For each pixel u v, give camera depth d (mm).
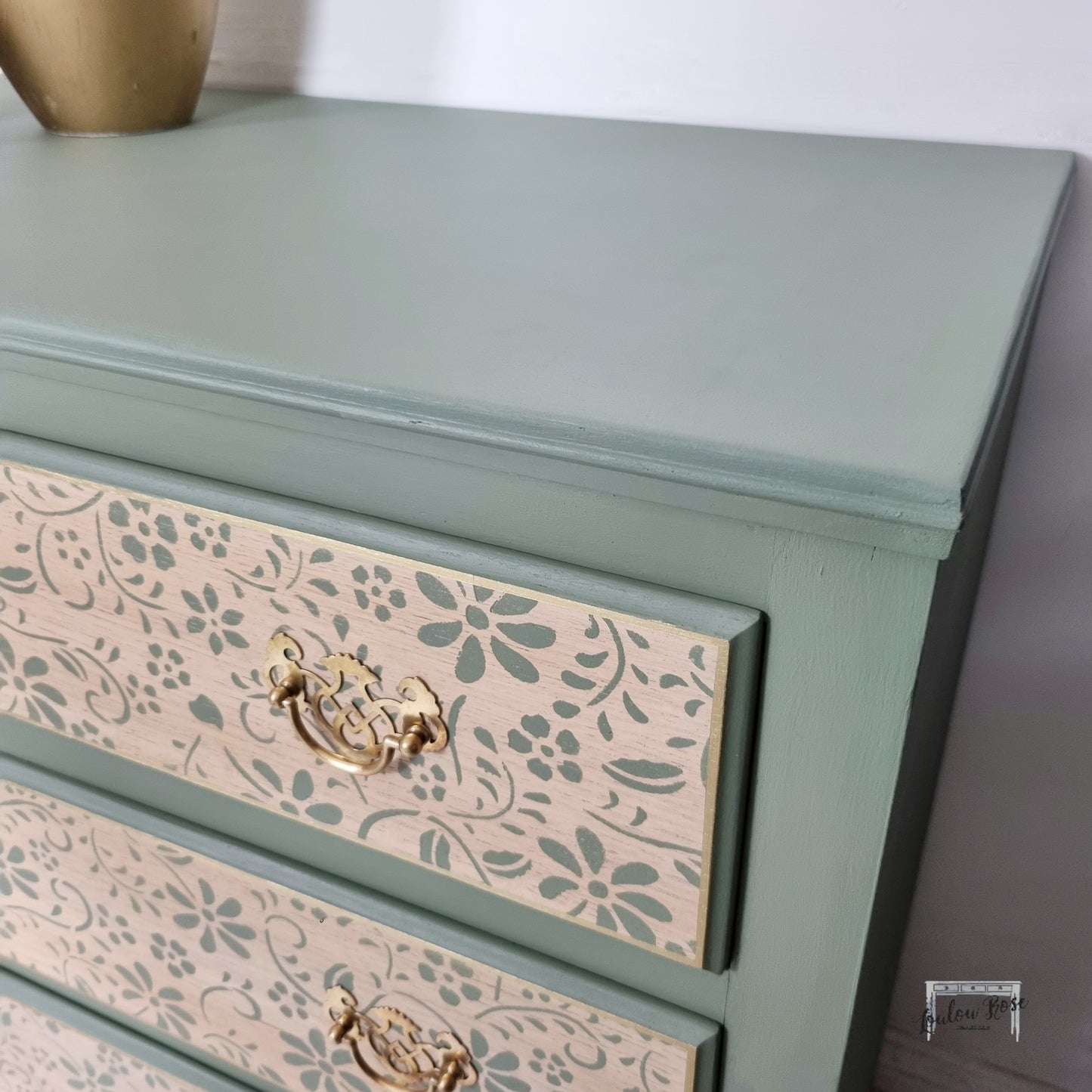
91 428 459
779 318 418
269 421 401
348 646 443
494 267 476
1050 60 640
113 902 619
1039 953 953
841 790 389
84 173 622
